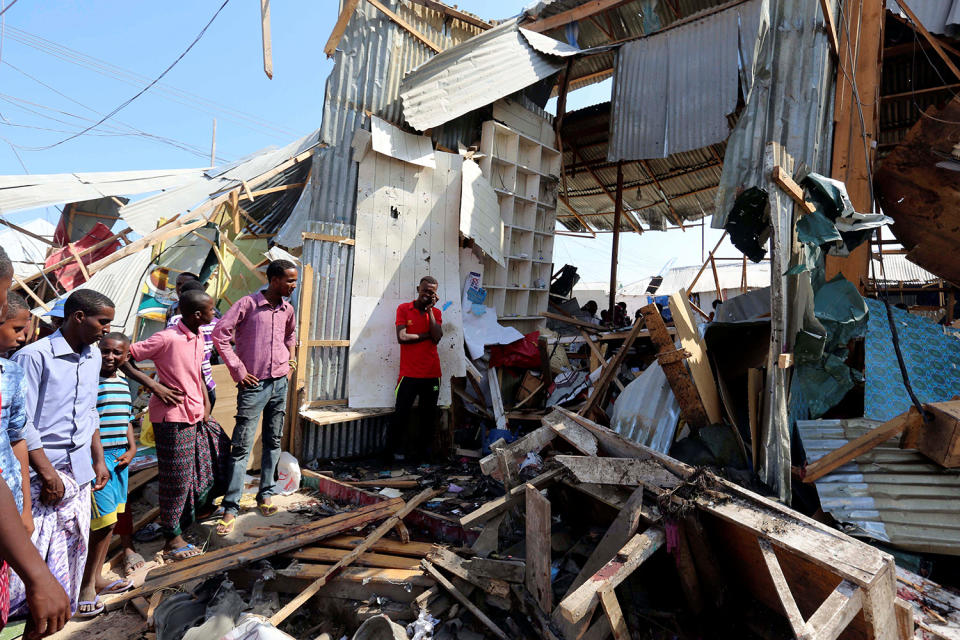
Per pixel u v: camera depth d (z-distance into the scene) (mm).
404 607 2707
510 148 6371
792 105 4984
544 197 7070
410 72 5219
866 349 3988
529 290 6715
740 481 3322
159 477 3293
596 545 2910
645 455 2846
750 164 5059
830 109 5156
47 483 2129
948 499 2928
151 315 7637
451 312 5500
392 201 5383
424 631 2475
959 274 4578
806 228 3529
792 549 2025
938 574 2762
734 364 4344
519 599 2555
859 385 4133
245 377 3543
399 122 5629
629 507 2576
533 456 3428
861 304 3945
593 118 8531
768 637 2350
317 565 2980
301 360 4793
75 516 2422
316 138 9023
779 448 3191
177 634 2510
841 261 4898
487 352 5840
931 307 8820
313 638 2662
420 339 4816
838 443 3416
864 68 5066
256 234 9898
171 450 3256
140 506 4051
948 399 3816
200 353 3447
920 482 3035
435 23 6043
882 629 1846
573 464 2986
